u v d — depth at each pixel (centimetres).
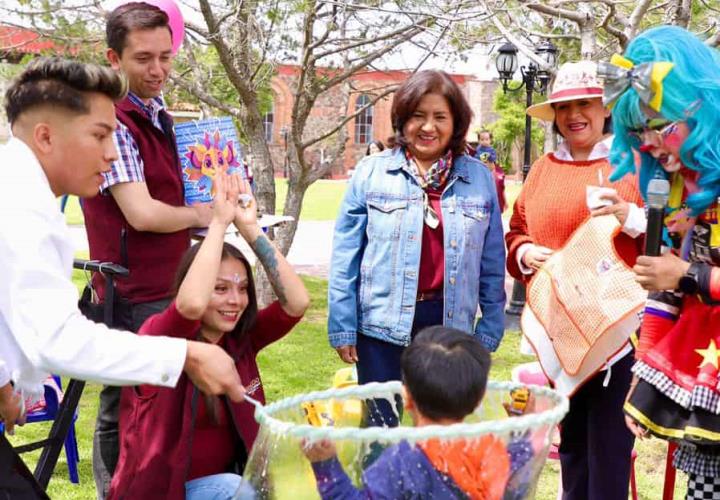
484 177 367
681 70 260
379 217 356
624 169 286
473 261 357
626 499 354
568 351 353
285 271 296
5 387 225
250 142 794
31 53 726
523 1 569
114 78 235
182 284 271
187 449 271
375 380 360
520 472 194
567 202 372
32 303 211
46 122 229
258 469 201
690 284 266
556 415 198
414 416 227
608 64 271
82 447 503
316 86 784
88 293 338
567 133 379
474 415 241
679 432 273
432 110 352
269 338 304
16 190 217
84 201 357
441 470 188
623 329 344
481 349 225
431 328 231
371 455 192
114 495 282
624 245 355
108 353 214
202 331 288
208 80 859
